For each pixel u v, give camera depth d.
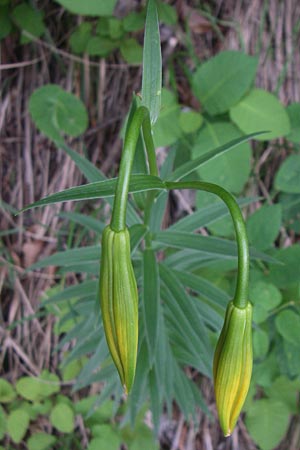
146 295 0.44
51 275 0.66
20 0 0.61
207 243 0.45
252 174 0.65
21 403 0.67
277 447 0.69
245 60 0.59
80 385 0.55
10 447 0.68
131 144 0.30
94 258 0.49
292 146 0.65
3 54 0.63
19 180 0.65
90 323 0.52
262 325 0.60
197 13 0.63
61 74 0.63
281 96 0.66
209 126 0.61
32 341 0.67
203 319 0.52
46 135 0.60
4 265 0.66
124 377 0.32
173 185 0.35
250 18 0.64
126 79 0.63
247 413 0.63
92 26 0.62
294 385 0.63
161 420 0.68
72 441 0.68
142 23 0.60
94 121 0.64
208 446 0.68
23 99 0.64
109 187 0.33
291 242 0.67
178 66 0.64
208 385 0.67
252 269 0.58
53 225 0.65
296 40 0.65
